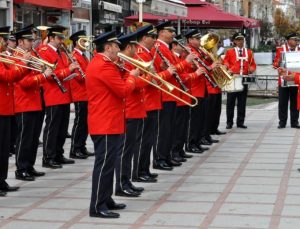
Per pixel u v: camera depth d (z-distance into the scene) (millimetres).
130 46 7621
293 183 8703
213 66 11188
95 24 25219
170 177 9188
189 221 6840
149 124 8766
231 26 18859
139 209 7383
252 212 7176
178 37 10539
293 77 9531
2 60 7883
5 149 8211
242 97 14336
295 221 6793
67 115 10203
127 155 8039
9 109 8133
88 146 12023
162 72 8867
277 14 63000
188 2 19344
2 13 17844
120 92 6883
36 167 10023
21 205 7641
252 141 12594
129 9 29094
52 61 9750
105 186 7016
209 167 9945
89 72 6969
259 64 31812
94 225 6742
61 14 21891
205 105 11578
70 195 8133
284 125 14414
